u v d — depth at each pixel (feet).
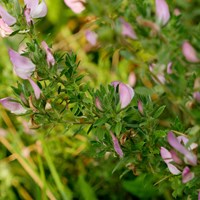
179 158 0.80
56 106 0.96
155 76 0.81
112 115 0.90
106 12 0.78
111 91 0.89
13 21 0.90
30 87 0.94
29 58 0.91
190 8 0.85
